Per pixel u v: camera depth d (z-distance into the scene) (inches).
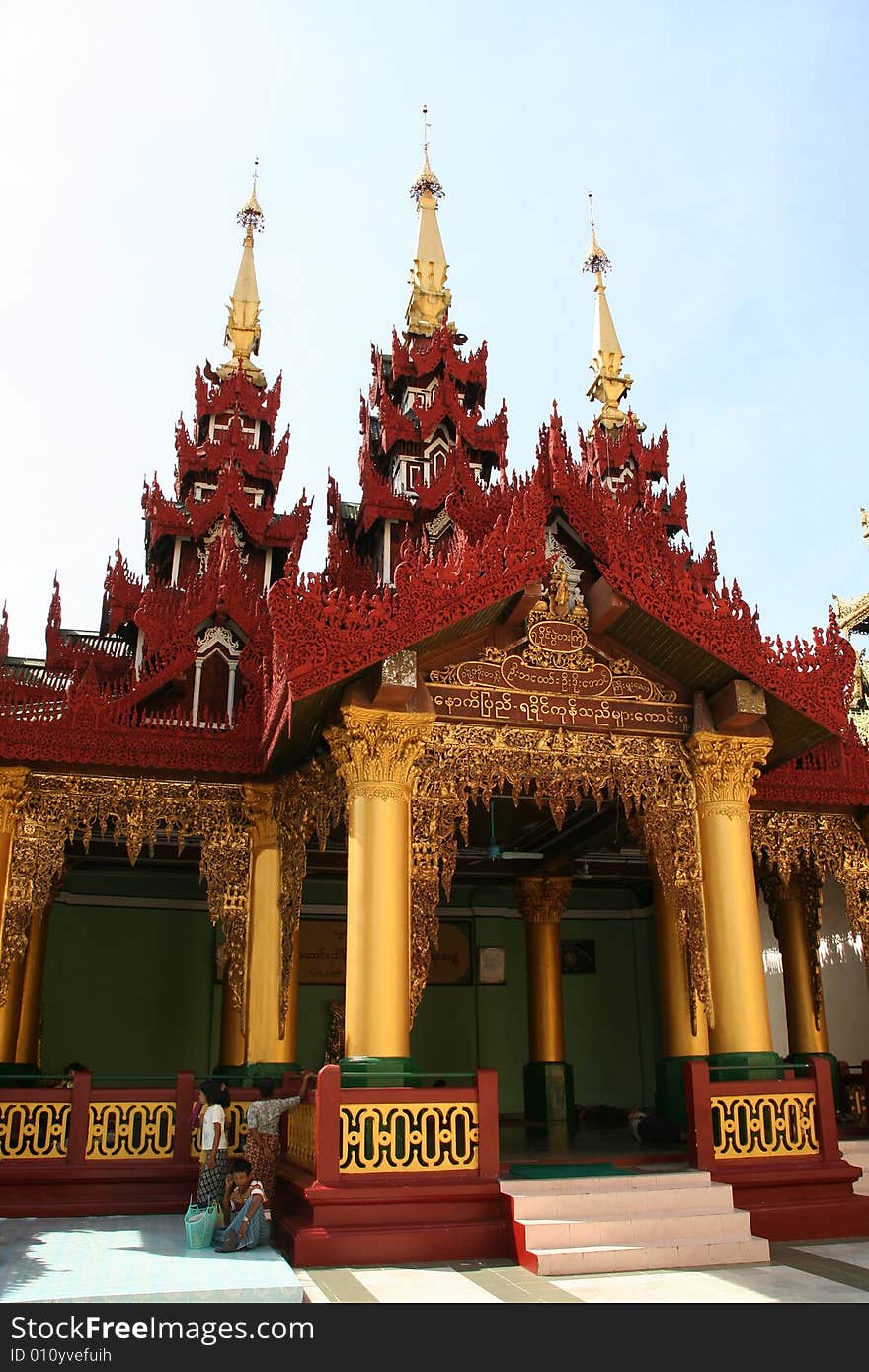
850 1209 515.2
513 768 576.1
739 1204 507.2
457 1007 1039.0
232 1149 595.2
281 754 631.8
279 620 519.2
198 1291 352.8
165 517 1032.8
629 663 613.0
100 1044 932.6
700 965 578.6
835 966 944.9
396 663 538.3
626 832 814.5
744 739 602.9
